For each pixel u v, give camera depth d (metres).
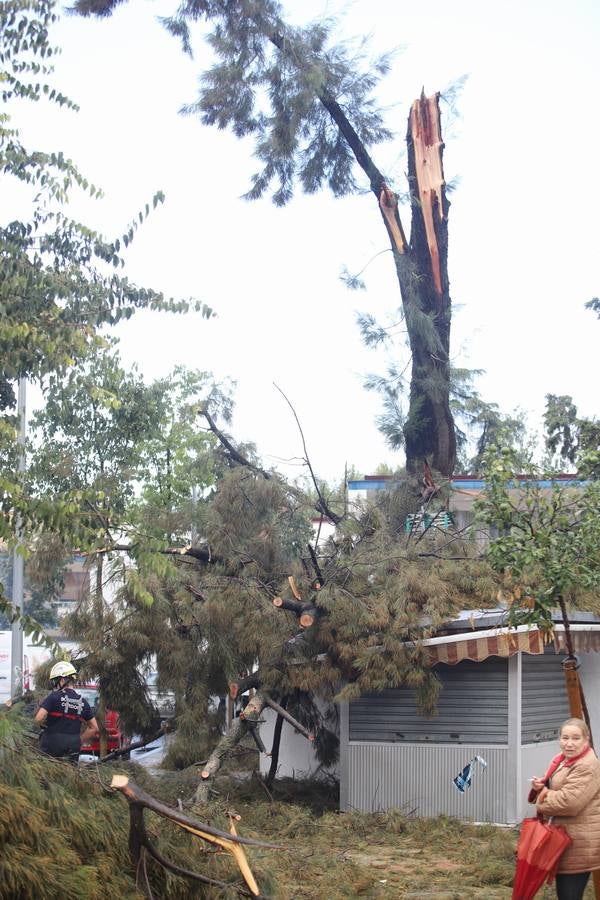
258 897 6.62
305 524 14.02
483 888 9.36
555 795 6.69
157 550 8.80
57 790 6.07
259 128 21.97
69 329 9.14
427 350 20.44
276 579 13.70
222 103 21.56
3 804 5.43
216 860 7.02
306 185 21.58
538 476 9.41
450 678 13.09
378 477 21.47
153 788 10.77
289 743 15.34
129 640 12.77
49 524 8.14
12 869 5.16
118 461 21.45
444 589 13.09
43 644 7.50
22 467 12.96
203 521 13.62
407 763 13.11
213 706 14.29
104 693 13.34
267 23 20.94
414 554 14.18
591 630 12.89
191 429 23.53
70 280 9.38
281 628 13.09
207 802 11.30
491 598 13.43
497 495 9.14
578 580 8.85
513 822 12.50
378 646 12.80
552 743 13.41
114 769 6.93
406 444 20.61
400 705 13.27
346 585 13.39
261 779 14.32
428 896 8.92
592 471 9.72
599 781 6.73
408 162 21.30
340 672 13.09
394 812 12.49
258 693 13.10
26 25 9.55
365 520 14.58
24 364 9.10
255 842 6.52
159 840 6.63
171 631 13.12
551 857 6.60
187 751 13.34
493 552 9.05
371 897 8.85
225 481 13.84
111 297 9.46
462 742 12.94
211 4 21.05
